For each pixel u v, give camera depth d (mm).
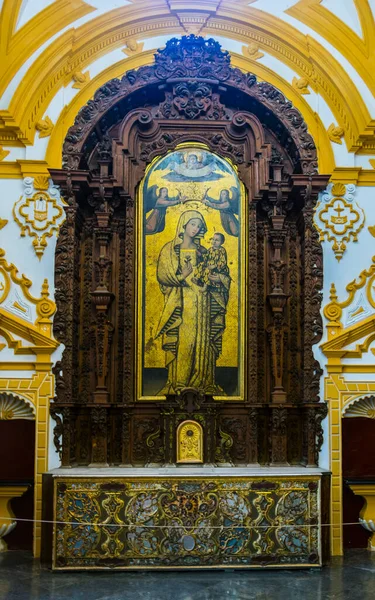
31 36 7957
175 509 6852
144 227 8039
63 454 7438
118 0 8164
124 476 6863
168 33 8312
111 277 8039
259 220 8266
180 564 6777
